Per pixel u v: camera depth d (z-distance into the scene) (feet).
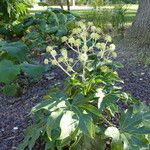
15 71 13.62
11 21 22.75
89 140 8.56
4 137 10.94
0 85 15.19
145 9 18.13
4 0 21.85
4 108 13.15
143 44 17.60
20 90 14.25
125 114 8.70
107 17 21.77
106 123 9.69
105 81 9.39
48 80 14.67
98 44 9.69
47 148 8.55
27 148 9.73
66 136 7.89
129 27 20.57
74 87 9.52
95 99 8.96
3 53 15.16
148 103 11.27
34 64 15.43
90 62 10.36
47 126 8.08
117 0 24.98
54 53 9.27
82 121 8.06
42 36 20.35
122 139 8.14
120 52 16.48
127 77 13.41
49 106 8.39
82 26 10.07
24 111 12.39
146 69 14.16
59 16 21.25
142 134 8.18
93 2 24.77
